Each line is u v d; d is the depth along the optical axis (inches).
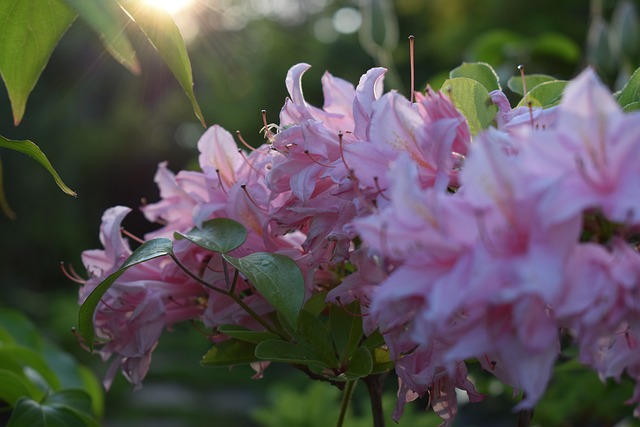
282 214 23.7
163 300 25.0
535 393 18.7
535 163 18.8
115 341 25.3
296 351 23.2
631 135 18.4
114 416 144.9
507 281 18.3
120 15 20.6
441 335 19.5
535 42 44.6
